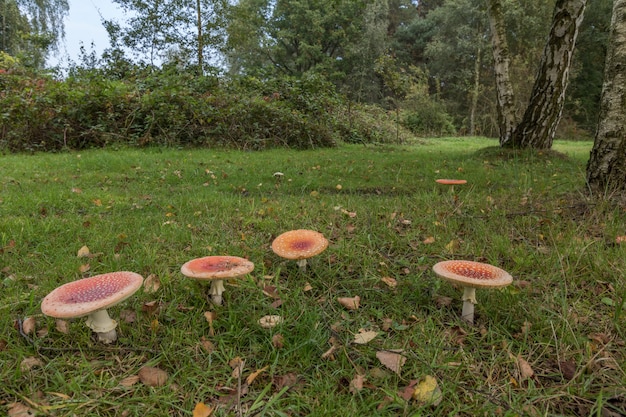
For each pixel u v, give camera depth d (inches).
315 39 1526.8
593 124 1220.5
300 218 171.0
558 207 171.8
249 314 97.0
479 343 88.7
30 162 302.8
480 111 1267.2
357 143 608.7
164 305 100.1
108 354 83.3
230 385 75.7
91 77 487.5
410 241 147.1
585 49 1200.8
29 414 65.8
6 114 373.1
